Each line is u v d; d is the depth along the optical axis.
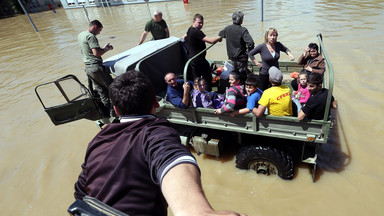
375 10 11.24
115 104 1.01
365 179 3.29
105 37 14.40
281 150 3.14
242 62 4.53
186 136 3.77
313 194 3.18
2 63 12.30
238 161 3.47
